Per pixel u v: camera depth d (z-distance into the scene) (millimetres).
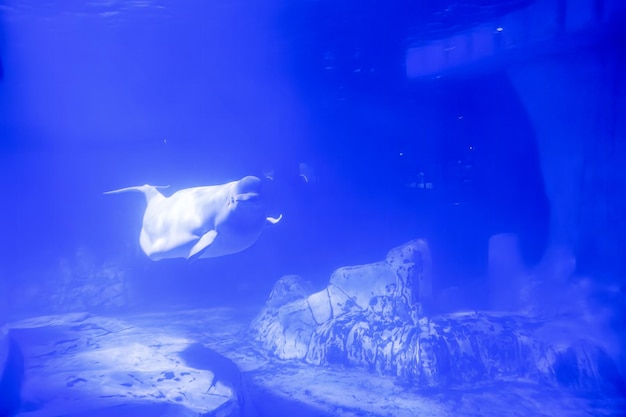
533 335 10656
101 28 16312
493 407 8766
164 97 26594
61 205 23219
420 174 32125
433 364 9922
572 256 14758
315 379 10016
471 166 27953
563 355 9930
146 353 8727
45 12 14625
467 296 15711
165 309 16141
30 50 18828
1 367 6691
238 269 21000
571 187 15344
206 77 24141
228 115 29703
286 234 23750
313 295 12336
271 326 12328
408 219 26984
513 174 21422
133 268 19172
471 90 28578
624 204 14578
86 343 9648
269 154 30078
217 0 14180
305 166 32656
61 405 6219
